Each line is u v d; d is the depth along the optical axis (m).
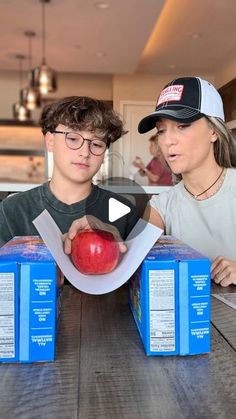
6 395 0.45
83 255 0.57
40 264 0.52
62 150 0.95
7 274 0.51
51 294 0.52
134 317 0.66
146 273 0.54
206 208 1.18
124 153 5.45
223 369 0.50
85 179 0.97
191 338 0.54
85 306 0.75
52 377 0.48
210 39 3.98
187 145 1.02
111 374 0.49
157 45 4.19
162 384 0.47
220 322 0.66
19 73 5.69
